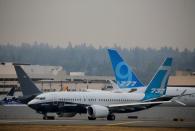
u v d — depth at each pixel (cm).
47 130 18100
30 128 18762
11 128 18750
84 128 19000
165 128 19750
